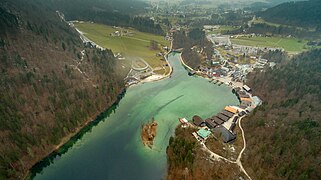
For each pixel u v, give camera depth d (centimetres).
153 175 12669
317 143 12381
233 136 14762
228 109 18288
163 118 17725
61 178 12550
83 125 16288
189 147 12762
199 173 11731
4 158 12025
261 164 12312
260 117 15862
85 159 13738
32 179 12512
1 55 16038
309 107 16750
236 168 12450
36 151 13450
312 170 11138
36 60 17875
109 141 15200
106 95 19025
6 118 13512
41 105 15438
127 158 13812
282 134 13675
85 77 19712
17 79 15650
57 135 14612
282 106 17388
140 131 16175
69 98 16762
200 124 16312
